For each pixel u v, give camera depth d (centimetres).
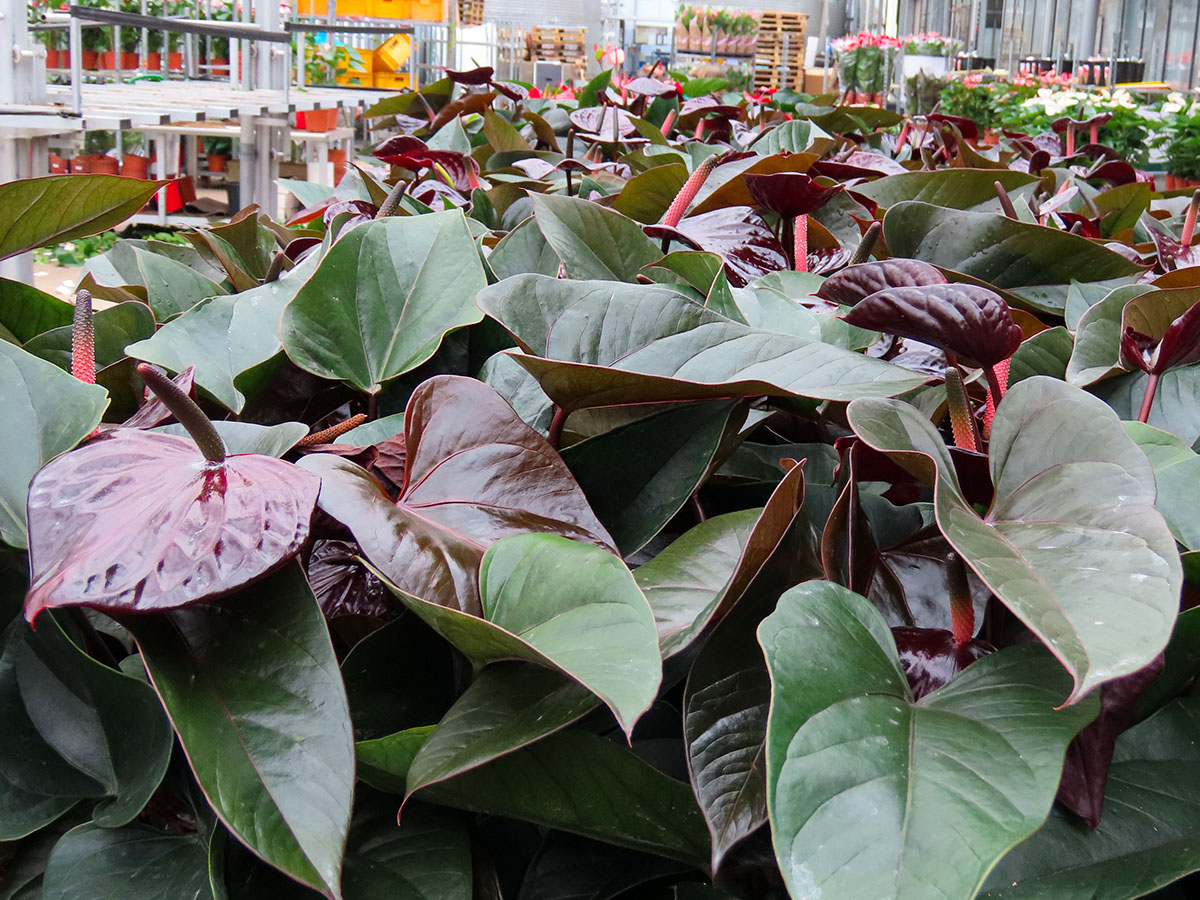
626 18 1947
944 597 65
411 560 59
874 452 65
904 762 45
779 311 97
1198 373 89
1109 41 1304
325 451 78
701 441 73
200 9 1005
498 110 328
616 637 50
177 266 128
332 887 47
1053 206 157
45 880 58
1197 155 611
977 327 63
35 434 70
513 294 78
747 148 234
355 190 200
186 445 63
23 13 449
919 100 817
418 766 53
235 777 50
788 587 62
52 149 612
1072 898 48
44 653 66
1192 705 56
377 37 1094
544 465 67
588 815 57
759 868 56
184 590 51
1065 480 55
